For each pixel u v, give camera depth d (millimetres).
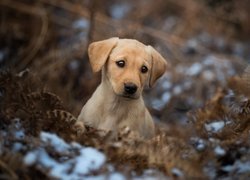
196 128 8227
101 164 6508
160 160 6816
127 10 18969
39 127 7031
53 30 16281
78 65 14836
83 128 7605
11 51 16188
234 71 15570
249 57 17891
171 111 13734
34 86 8828
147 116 8758
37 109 7746
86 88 14266
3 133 6797
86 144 7109
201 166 6773
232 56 17031
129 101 8320
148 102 14281
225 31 18859
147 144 7168
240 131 8133
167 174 6625
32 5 17125
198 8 19172
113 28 16609
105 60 8266
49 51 15469
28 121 7074
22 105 7664
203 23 18984
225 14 19234
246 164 6875
